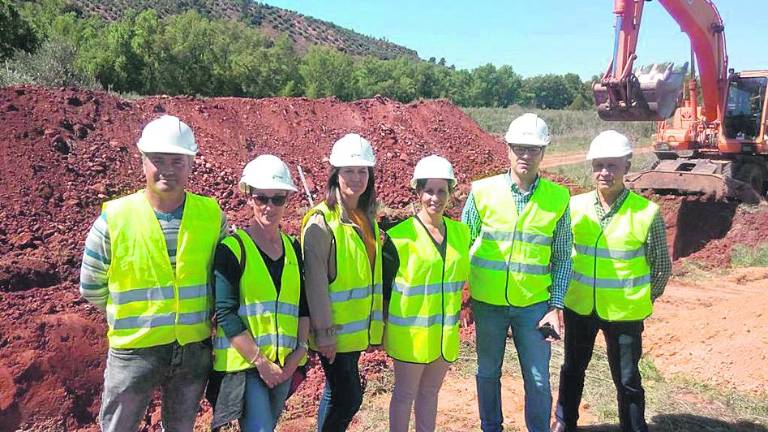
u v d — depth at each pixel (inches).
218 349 120.0
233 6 4594.0
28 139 307.0
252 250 118.9
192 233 117.0
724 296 342.0
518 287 149.4
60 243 253.9
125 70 1342.3
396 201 383.9
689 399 202.4
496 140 592.7
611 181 155.1
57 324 194.5
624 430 162.4
